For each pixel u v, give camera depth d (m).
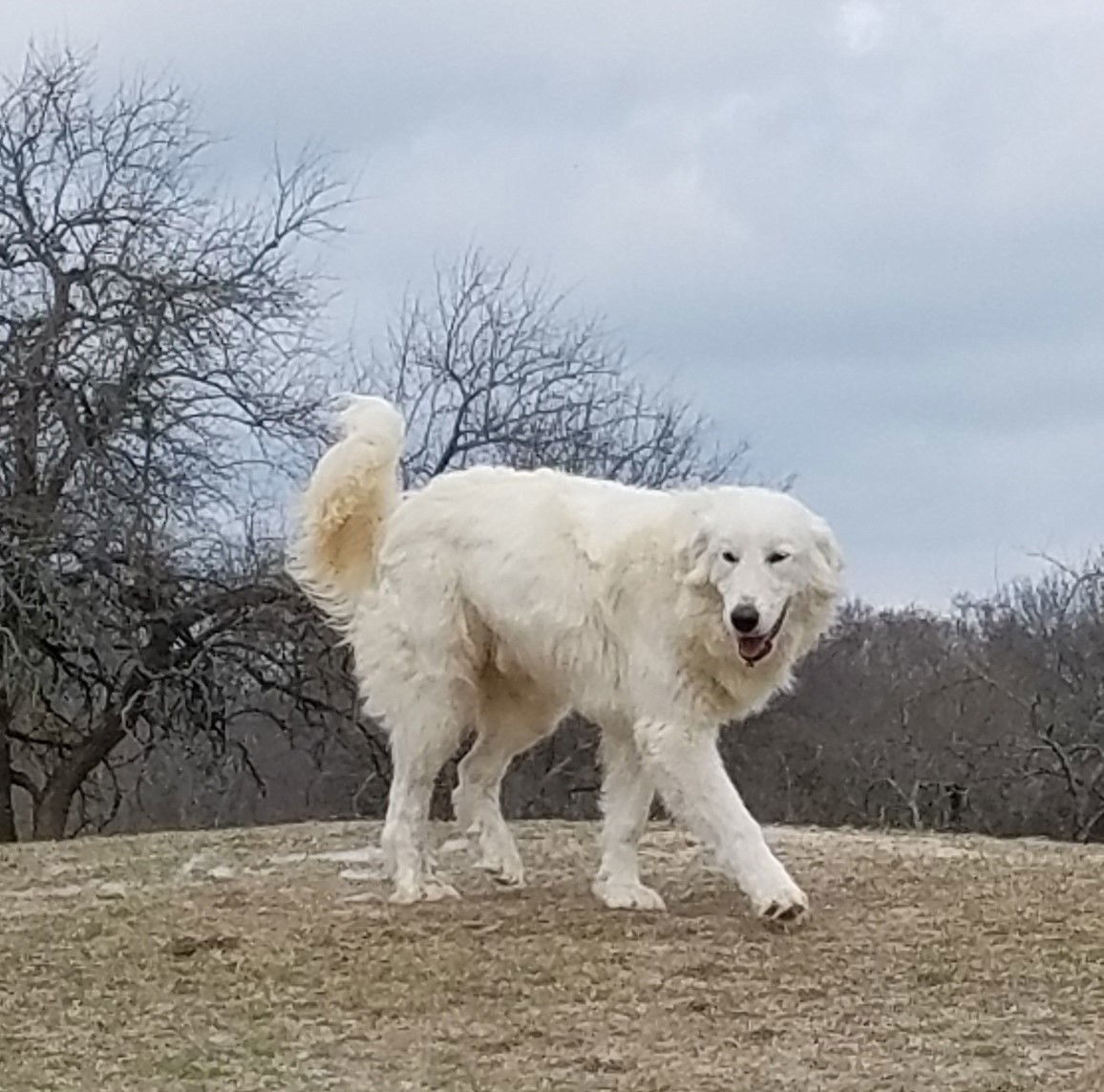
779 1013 4.66
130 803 16.27
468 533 5.64
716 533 5.28
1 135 13.20
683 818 5.36
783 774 16.27
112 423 12.65
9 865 6.69
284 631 13.38
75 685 13.29
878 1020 4.61
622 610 5.43
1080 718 16.55
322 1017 4.71
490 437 15.90
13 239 13.05
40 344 12.53
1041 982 4.82
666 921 5.36
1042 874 5.90
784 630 5.37
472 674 5.71
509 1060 4.44
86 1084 4.36
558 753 14.69
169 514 12.72
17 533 12.22
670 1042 4.50
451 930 5.31
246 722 15.34
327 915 5.50
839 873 5.93
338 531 5.79
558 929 5.30
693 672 5.37
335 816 15.77
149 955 5.18
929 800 16.41
